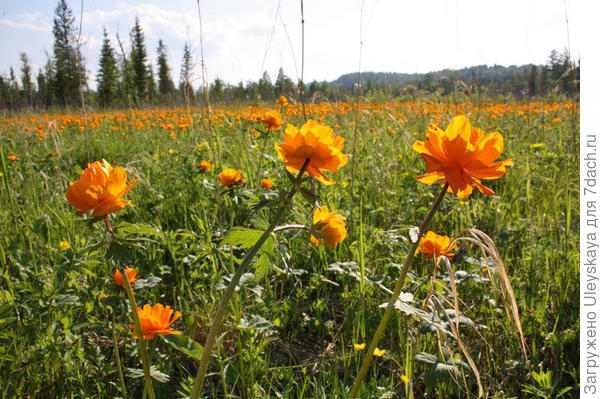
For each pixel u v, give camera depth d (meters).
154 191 3.92
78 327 1.86
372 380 1.85
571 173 4.62
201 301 2.38
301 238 3.13
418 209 3.75
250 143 5.09
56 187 4.00
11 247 2.67
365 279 2.43
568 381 2.10
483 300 2.41
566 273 2.72
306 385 1.98
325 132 1.17
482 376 2.06
